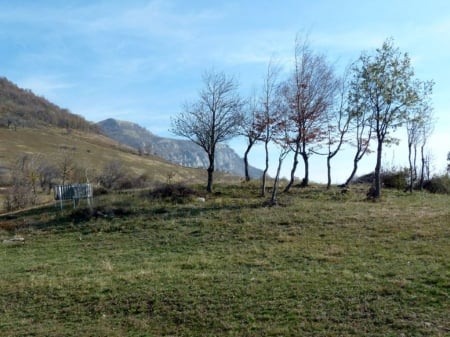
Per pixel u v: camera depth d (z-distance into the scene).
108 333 10.31
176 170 116.00
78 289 13.23
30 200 38.97
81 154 124.00
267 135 30.25
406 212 22.38
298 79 31.53
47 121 189.62
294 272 13.56
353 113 32.59
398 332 9.27
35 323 11.21
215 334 9.92
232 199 28.34
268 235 19.62
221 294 11.99
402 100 29.06
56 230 23.78
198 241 19.67
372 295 11.18
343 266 14.03
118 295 12.49
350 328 9.60
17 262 18.02
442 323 9.48
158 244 19.80
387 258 14.66
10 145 121.06
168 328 10.45
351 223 20.38
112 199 29.20
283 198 28.09
